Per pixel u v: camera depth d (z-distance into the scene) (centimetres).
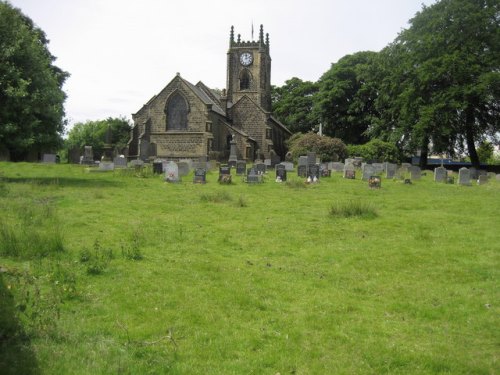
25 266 816
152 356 545
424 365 554
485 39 4594
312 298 762
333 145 5050
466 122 4978
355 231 1285
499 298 776
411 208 1766
